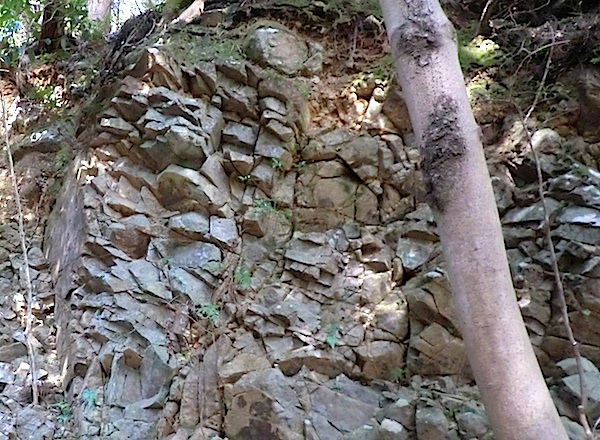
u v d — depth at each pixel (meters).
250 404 3.67
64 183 5.59
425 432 3.46
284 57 5.48
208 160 4.91
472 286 1.87
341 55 5.61
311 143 5.16
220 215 4.77
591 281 3.77
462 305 1.88
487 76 5.16
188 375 3.92
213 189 4.82
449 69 2.19
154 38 5.74
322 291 4.39
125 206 4.85
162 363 4.07
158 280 4.50
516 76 5.07
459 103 2.12
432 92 2.15
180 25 5.86
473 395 3.72
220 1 6.13
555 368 3.71
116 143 5.15
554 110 4.70
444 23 2.29
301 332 4.14
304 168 5.09
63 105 6.49
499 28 5.43
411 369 3.95
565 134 4.64
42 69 6.85
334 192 4.93
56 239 5.27
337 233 4.70
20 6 6.27
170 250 4.68
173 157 4.91
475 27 5.59
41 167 5.93
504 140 4.72
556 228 4.06
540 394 1.74
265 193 4.96
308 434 3.57
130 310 4.38
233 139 5.13
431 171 2.05
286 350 4.05
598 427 3.37
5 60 6.63
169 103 5.03
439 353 3.92
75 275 4.71
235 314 4.27
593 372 3.56
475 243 1.92
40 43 7.04
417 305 4.07
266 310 4.25
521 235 4.19
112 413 3.97
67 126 6.13
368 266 4.46
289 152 5.07
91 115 5.68
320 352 4.02
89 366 4.25
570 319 3.79
